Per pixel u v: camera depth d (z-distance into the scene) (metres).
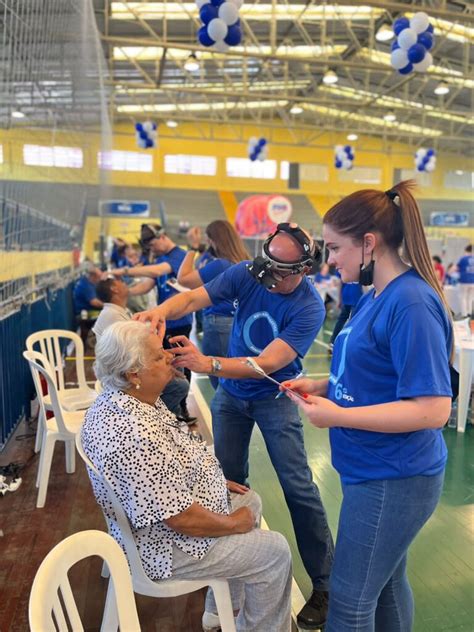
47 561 0.99
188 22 9.87
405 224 1.17
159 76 11.86
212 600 1.83
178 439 1.45
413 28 6.71
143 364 1.41
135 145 20.78
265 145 14.55
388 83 14.38
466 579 2.19
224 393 2.03
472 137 17.34
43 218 4.87
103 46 10.62
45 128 4.49
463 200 21.56
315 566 1.89
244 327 1.92
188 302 1.86
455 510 2.80
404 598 1.44
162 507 1.33
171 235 19.77
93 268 8.07
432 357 1.09
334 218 1.22
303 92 16.72
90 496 2.89
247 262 1.92
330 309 11.73
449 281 11.46
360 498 1.22
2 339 3.41
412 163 22.66
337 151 15.37
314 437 3.90
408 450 1.17
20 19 3.30
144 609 1.99
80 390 3.44
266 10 9.76
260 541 1.51
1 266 3.34
